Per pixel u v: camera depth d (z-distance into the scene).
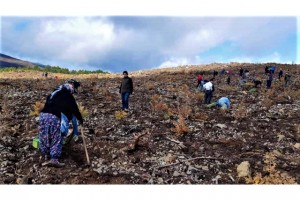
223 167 6.77
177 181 6.18
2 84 16.12
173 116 10.23
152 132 8.49
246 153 7.43
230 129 9.23
